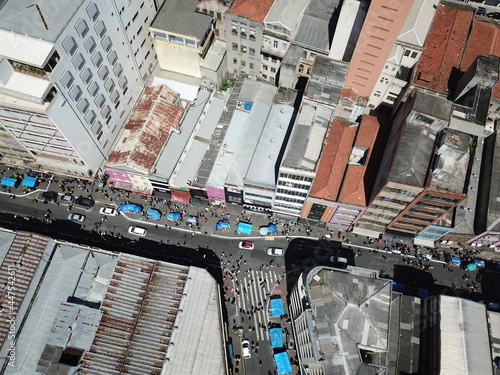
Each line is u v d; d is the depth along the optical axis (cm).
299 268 11156
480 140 11300
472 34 11738
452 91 11062
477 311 9188
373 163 10550
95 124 10850
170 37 11588
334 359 7988
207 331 9244
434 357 8925
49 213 11644
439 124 9100
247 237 11512
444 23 11506
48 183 12025
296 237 11531
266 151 10506
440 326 9000
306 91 9869
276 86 11881
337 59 11150
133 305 9400
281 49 11669
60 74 8825
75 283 9662
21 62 8319
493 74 9900
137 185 11606
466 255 11325
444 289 10962
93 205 11806
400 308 9712
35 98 8544
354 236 11575
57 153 11094
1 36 8475
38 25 8519
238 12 11088
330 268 8794
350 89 11569
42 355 8750
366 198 10181
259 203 11088
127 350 8969
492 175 10612
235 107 11662
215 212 11788
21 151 11425
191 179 11081
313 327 8225
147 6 11288
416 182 8888
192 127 11575
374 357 8650
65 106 9362
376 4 9081
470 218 10656
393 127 10531
